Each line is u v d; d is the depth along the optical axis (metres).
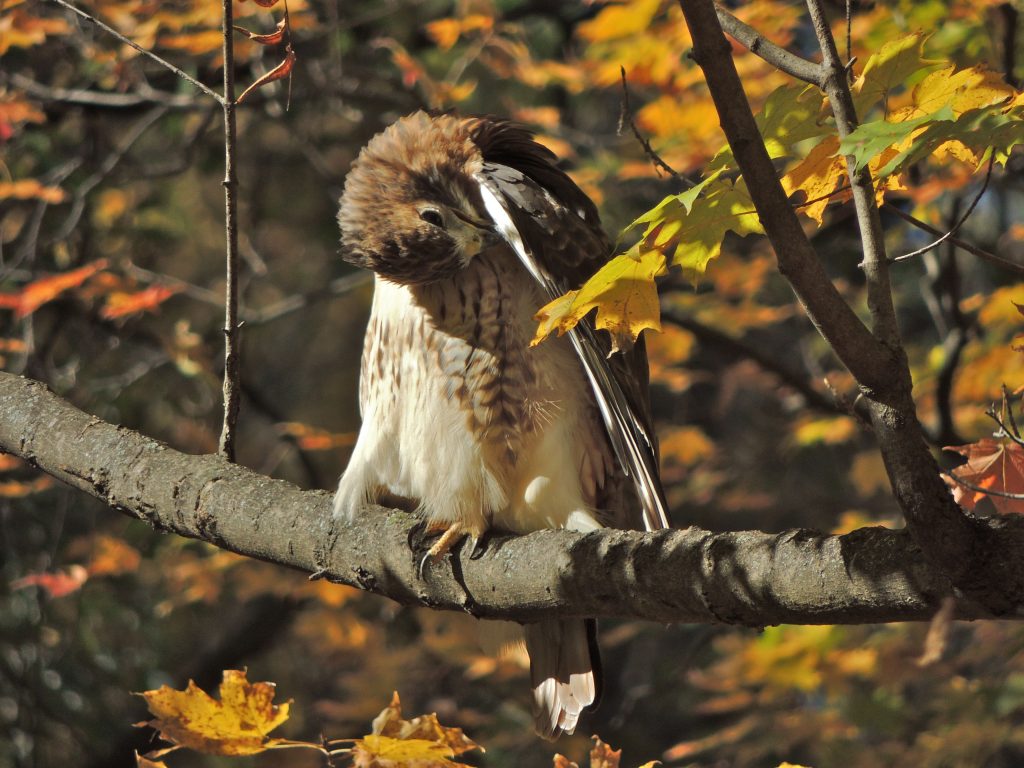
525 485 6.70
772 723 11.02
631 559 4.54
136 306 9.76
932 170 9.50
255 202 14.12
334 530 5.60
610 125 14.56
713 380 14.43
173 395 13.07
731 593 4.21
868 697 10.57
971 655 10.36
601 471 6.87
